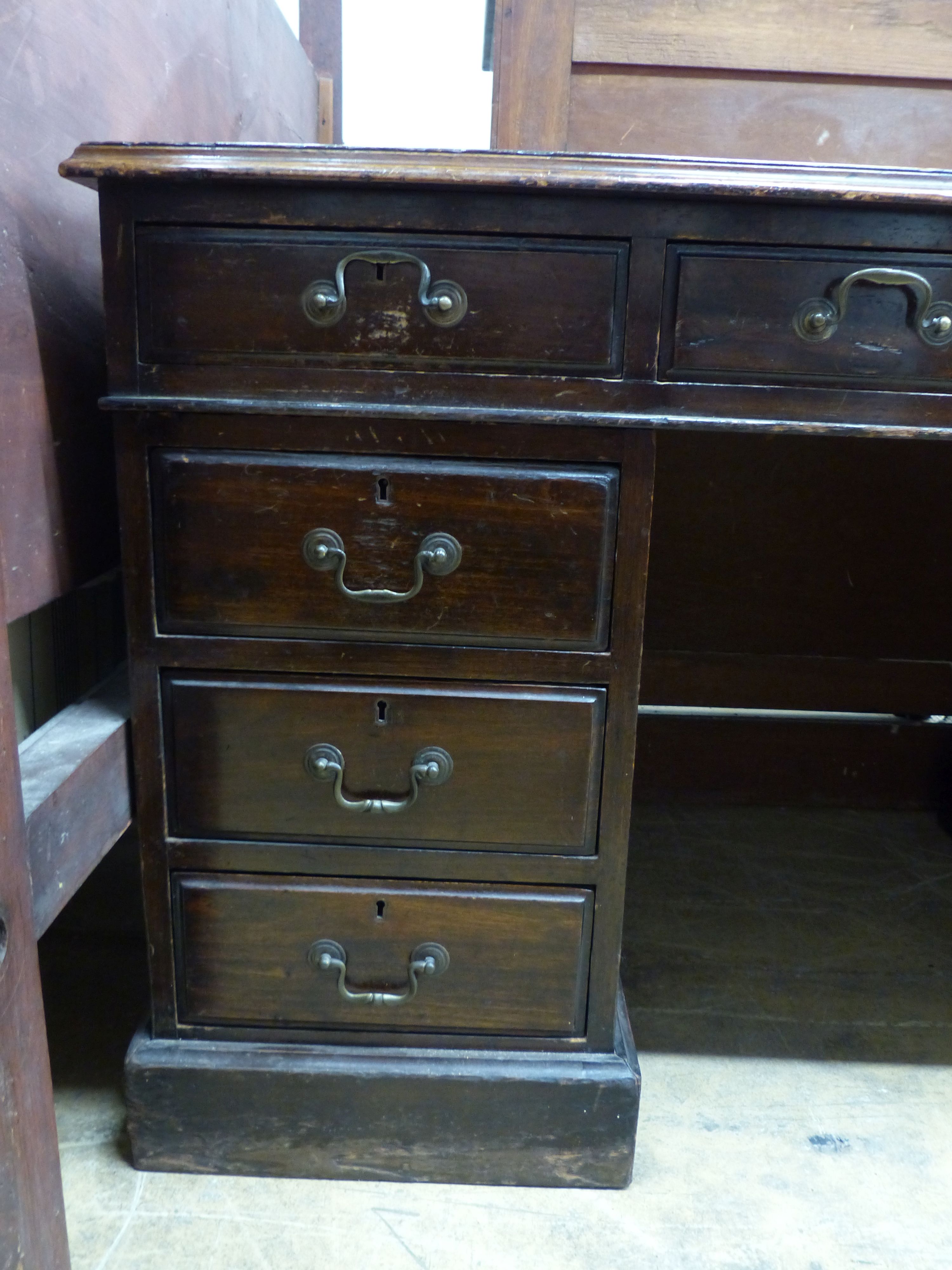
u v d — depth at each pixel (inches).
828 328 25.2
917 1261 27.8
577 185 23.6
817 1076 35.8
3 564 21.7
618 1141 29.9
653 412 25.6
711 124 43.8
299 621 27.3
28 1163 21.0
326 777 28.1
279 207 24.5
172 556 26.9
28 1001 21.0
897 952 44.3
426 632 27.3
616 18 42.1
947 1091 35.2
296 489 26.3
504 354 25.3
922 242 24.7
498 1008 30.1
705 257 24.8
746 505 53.4
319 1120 30.0
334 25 63.7
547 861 29.0
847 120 43.7
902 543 54.2
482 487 26.2
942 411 25.8
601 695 27.7
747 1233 28.7
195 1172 30.5
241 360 25.4
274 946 29.8
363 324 25.1
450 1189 30.3
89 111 30.3
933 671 57.2
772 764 59.1
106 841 27.4
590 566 26.7
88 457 30.8
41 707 31.9
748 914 47.3
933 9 42.0
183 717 28.1
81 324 30.3
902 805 59.4
